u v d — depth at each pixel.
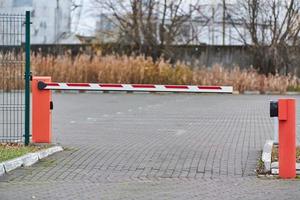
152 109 32.31
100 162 14.20
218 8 60.75
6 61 19.95
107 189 11.38
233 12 58.72
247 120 26.00
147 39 57.50
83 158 14.73
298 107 33.94
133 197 10.70
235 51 54.62
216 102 38.53
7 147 15.63
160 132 21.08
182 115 28.58
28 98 16.27
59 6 65.31
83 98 41.09
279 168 12.40
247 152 15.77
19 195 10.82
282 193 10.95
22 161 13.59
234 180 12.19
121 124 24.06
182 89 16.05
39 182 11.97
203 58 54.94
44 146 15.99
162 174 12.87
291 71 53.81
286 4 55.66
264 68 54.28
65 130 21.61
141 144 17.50
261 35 55.19
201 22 60.81
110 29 59.94
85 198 10.61
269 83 48.84
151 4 58.38
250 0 56.75
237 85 48.62
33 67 46.94
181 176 12.66
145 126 23.30
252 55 54.44
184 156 15.15
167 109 32.34
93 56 50.28
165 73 48.62
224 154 15.45
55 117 26.98
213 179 12.31
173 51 55.62
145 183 11.95
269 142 16.42
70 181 12.10
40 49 52.50
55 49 54.97
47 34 65.88
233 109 32.53
